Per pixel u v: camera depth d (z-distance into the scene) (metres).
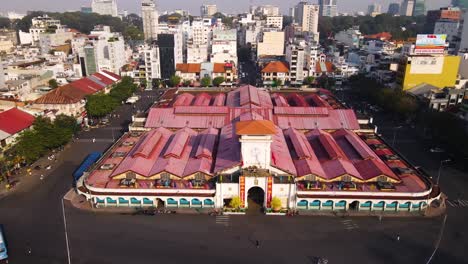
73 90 171.88
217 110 144.88
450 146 133.62
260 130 96.00
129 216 93.56
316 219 92.88
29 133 120.50
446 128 134.62
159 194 96.19
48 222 90.50
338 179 100.94
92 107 162.12
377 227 89.69
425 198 94.62
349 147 121.06
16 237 84.50
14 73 199.12
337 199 95.06
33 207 97.25
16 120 130.75
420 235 86.62
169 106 159.25
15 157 116.75
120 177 102.06
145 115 150.75
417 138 150.00
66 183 110.62
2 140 119.50
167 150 113.19
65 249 80.44
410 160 127.81
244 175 95.25
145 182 100.81
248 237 85.44
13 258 77.38
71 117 147.75
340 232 87.62
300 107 148.38
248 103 152.38
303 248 81.56
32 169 120.06
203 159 109.69
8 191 105.56
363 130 138.12
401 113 168.50
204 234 86.44
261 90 186.75
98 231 87.12
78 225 89.38
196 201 97.38
